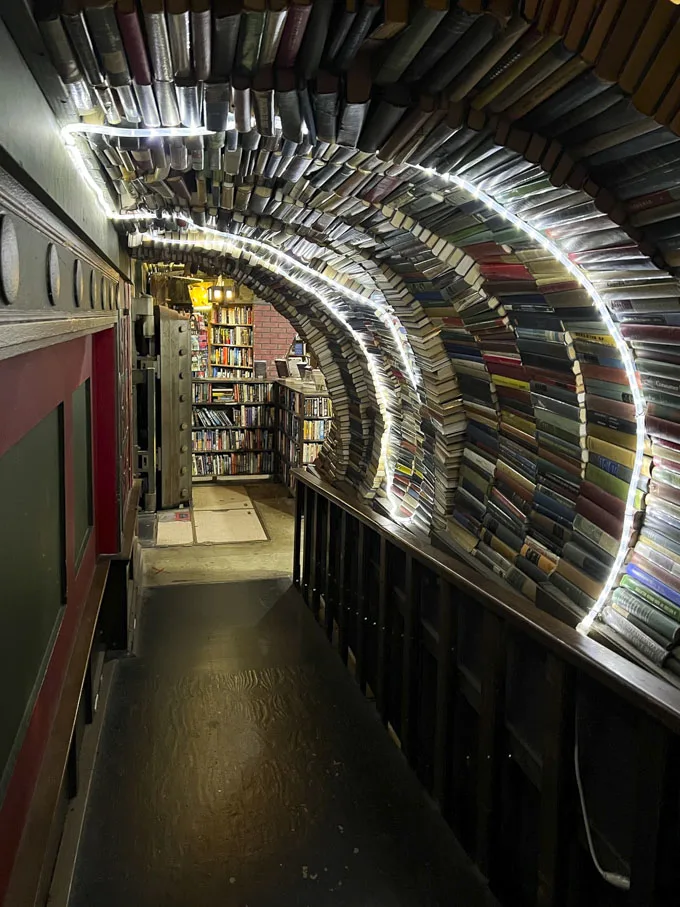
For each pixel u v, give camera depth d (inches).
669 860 62.1
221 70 54.8
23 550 68.5
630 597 83.9
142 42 51.6
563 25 43.3
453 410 124.3
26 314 55.4
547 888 77.7
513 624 83.5
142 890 91.3
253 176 98.9
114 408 148.9
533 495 105.3
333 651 163.0
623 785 71.7
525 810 90.7
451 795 104.2
